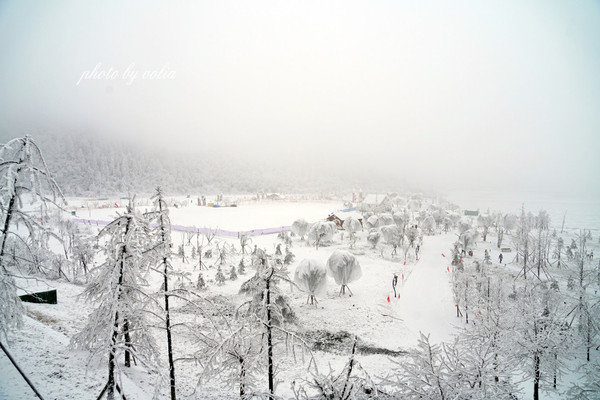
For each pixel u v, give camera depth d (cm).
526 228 6066
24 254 1357
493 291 2777
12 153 1234
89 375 1471
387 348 2683
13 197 1230
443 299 3766
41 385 1311
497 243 7375
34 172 1226
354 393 1027
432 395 1171
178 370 2112
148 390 1595
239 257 5416
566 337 1812
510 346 1738
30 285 2953
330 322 3088
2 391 1212
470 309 3164
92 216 9781
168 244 1377
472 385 1269
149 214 1383
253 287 1330
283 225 8981
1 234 1241
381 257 5728
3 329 1269
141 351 1375
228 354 1256
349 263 3709
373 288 4047
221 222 9512
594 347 2498
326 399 1055
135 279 1280
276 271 1308
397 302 3656
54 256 1402
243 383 1224
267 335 1257
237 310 1362
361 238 7419
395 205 14425
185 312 3012
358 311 3341
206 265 4797
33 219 1271
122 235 1238
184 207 13812
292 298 3616
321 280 3366
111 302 1152
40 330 1895
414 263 5419
